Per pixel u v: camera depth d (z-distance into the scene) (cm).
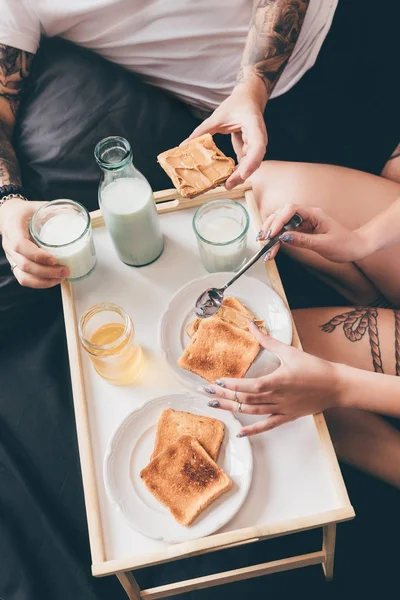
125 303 119
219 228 115
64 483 145
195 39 140
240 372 108
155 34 140
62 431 149
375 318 123
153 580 137
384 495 140
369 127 153
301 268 157
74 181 143
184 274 120
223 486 102
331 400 107
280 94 147
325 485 104
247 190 125
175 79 147
